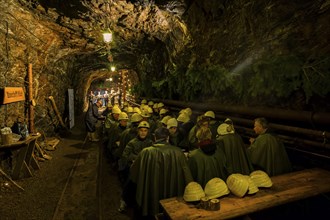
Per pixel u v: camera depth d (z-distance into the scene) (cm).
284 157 355
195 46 808
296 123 409
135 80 2164
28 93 696
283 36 457
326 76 332
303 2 441
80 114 2041
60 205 449
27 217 408
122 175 538
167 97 1005
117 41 1061
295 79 375
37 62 796
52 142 918
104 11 747
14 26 616
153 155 318
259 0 532
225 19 652
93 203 458
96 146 935
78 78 1762
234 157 354
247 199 258
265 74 409
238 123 529
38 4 636
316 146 357
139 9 775
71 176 598
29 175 588
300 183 299
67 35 848
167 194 312
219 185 263
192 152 328
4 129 523
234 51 597
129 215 413
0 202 459
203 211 235
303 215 356
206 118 377
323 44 375
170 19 868
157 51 1202
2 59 573
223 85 563
